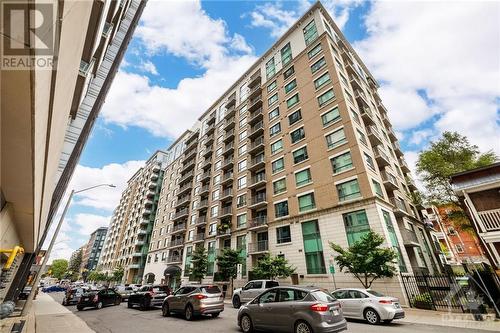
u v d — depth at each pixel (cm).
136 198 7338
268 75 3672
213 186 3988
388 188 2372
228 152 3872
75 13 254
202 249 3089
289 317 710
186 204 4638
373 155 2409
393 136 3425
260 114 3412
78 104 1331
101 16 752
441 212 2414
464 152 2230
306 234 2242
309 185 2405
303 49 3173
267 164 3011
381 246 1705
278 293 788
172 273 3844
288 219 2452
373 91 3706
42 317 1295
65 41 252
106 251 8550
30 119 264
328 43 2834
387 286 1639
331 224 2084
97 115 2073
